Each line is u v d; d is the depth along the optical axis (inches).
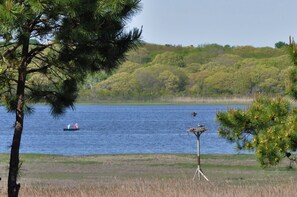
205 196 1866.4
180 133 7588.6
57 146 5605.3
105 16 1310.3
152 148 5418.3
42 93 1509.6
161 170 3127.5
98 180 2704.2
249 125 1738.4
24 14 1208.2
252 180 2618.1
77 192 1925.4
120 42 1393.9
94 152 4975.4
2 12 1179.3
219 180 2642.7
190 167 3228.3
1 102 1445.6
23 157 3668.8
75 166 3282.5
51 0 1253.1
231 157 3624.5
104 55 1416.1
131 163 3442.4
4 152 4328.3
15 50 1402.6
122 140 6456.7
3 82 1401.3
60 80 1519.4
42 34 1365.7
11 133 7726.4
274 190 1945.1
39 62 1473.9
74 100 1545.3
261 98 1776.6
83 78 1514.5
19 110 1425.9
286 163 3075.8
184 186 2084.2
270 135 1628.9
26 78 1510.8
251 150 1702.8
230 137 1769.2
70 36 1337.4
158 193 1887.3
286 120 1646.2
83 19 1316.4
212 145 5595.5
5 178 2502.5
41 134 7480.3
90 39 1353.3
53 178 2760.8
